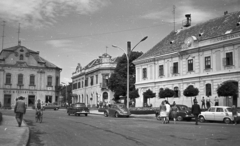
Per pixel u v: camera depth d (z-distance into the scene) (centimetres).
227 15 4019
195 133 1524
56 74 7550
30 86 7144
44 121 2469
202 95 3794
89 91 7819
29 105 7044
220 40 3547
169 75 4397
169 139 1291
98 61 7481
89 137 1373
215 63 3631
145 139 1292
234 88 2941
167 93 3866
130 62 6131
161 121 2594
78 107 3516
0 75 6838
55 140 1281
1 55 7031
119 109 3366
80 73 8544
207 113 2542
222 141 1234
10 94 6919
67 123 2231
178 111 2766
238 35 3306
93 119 2769
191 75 3988
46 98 7294
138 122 2362
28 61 7181
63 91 10525
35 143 1198
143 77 4997
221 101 3519
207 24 4256
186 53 4088
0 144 1032
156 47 4994
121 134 1484
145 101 4938
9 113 4034
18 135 1299
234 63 3372
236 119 2275
